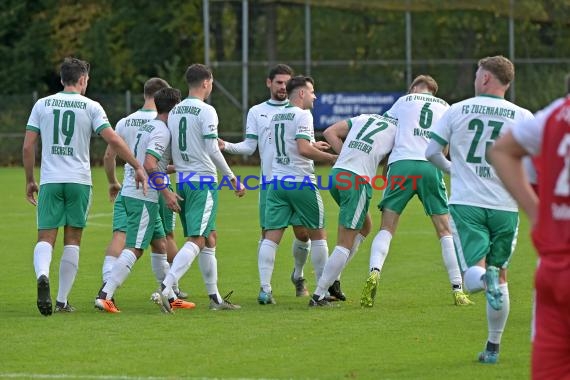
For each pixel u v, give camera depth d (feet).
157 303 100.58
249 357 78.64
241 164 350.43
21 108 373.81
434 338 85.97
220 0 350.84
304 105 105.91
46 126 97.96
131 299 109.50
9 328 90.99
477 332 88.43
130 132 108.27
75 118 97.71
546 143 49.39
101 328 90.89
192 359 77.97
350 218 102.37
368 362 76.89
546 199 49.52
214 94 352.08
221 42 352.08
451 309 100.68
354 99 347.97
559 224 49.32
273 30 352.69
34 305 104.83
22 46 453.58
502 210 78.79
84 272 129.90
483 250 78.07
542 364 50.21
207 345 83.30
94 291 115.14
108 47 442.50
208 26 350.43
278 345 83.30
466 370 74.02
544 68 347.36
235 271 130.52
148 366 75.51
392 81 350.02
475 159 79.25
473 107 79.61
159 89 109.19
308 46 351.46
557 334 49.90
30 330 90.07
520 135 49.70
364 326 91.50
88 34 447.01
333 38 351.46
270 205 106.73
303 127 103.96
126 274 100.48
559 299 49.24
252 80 352.49
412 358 78.18
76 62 99.71
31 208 216.54
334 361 77.25
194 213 100.07
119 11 442.09
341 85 351.46
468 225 78.84
